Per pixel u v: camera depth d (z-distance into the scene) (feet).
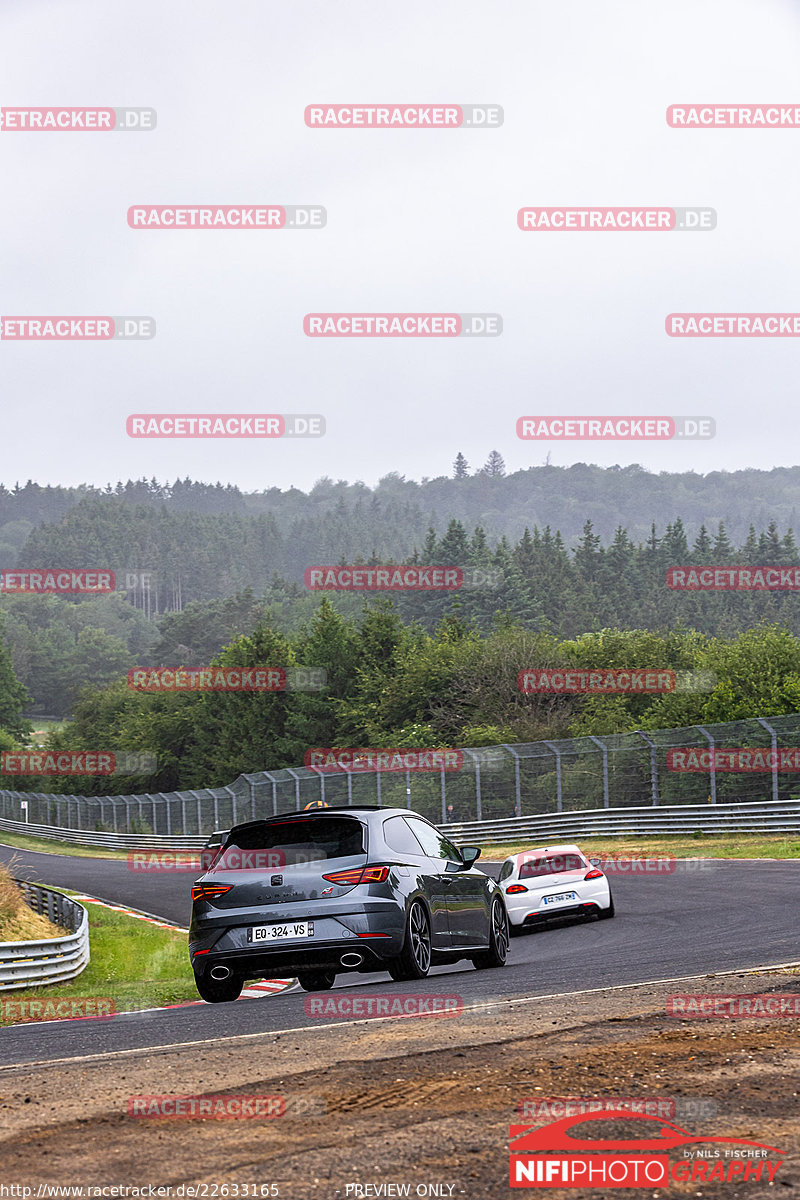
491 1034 66.08
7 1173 42.01
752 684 417.28
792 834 292.40
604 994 82.89
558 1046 61.46
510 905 180.75
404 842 105.81
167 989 149.38
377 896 97.76
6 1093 55.52
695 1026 66.33
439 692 613.52
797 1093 50.14
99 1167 42.37
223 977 99.50
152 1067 60.85
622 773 361.30
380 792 427.74
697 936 136.56
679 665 513.86
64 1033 84.07
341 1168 41.65
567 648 609.42
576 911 180.65
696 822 317.63
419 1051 61.41
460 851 118.83
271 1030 74.90
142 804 636.07
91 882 401.49
